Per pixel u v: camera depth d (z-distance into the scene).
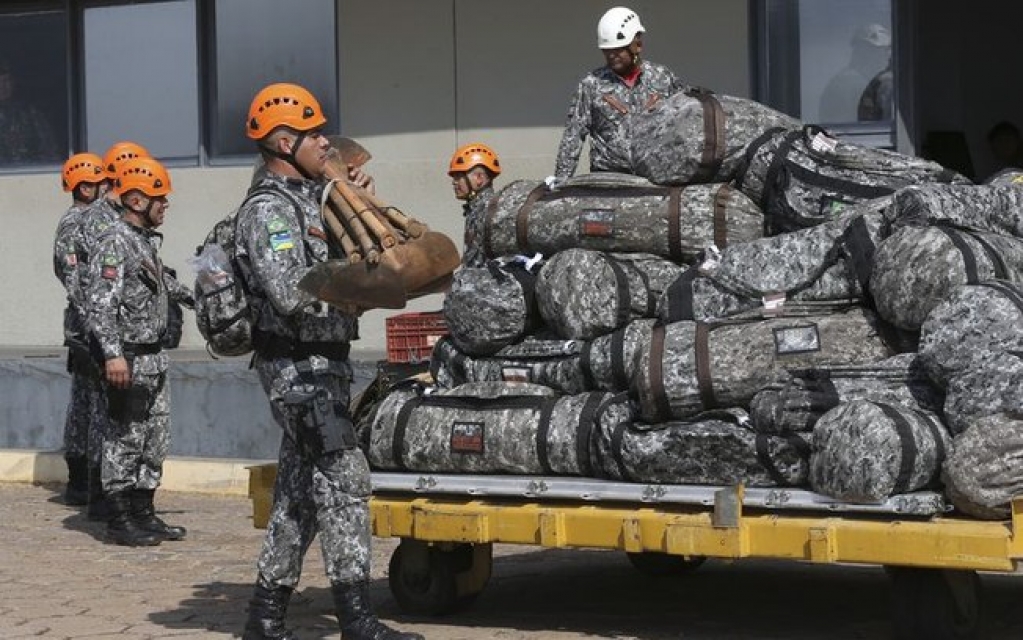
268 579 7.50
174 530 11.41
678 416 7.50
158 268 11.44
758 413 7.22
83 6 17.33
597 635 8.03
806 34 14.00
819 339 7.41
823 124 14.00
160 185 11.42
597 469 7.72
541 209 8.51
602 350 7.96
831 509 7.03
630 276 8.14
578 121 10.33
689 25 14.21
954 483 6.73
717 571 9.88
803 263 7.68
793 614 8.56
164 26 16.97
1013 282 7.15
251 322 7.29
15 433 15.09
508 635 8.04
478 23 15.00
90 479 12.36
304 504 7.45
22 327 17.38
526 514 7.71
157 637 8.09
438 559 8.42
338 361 7.35
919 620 7.12
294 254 7.07
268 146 7.30
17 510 13.03
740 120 8.33
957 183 7.95
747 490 7.25
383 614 8.64
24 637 8.12
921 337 7.06
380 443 8.23
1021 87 15.54
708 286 7.84
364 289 6.98
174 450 14.09
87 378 12.98
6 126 17.80
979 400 6.81
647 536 7.36
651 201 8.26
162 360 11.41
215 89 16.69
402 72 15.38
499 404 8.00
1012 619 8.21
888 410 6.88
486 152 11.27
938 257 7.13
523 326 8.38
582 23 14.57
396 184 15.41
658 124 8.41
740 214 8.17
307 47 16.11
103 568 10.31
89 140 17.42
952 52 14.90
